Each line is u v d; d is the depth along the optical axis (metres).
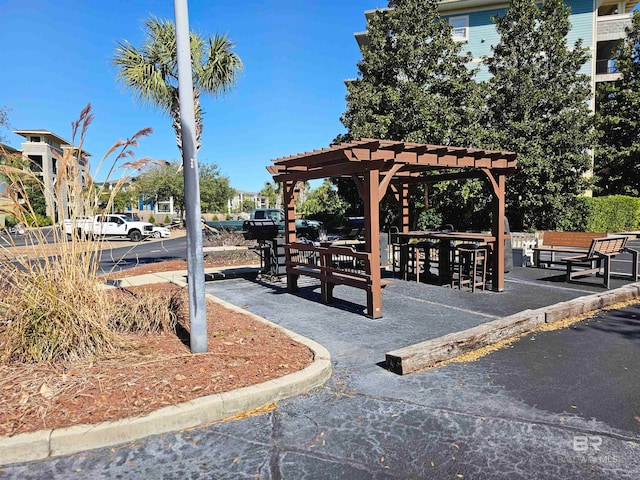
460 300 7.12
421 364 4.06
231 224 23.02
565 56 16.75
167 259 13.88
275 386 3.40
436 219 19.28
